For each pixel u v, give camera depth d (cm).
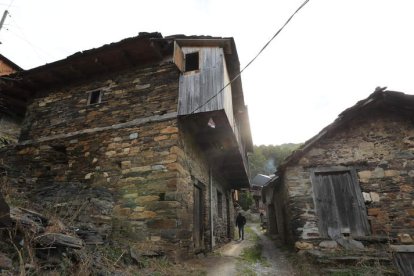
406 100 686
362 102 692
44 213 452
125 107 720
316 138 718
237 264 634
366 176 688
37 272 287
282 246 919
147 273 421
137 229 570
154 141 645
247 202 2692
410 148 689
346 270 545
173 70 717
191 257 620
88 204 548
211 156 929
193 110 650
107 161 671
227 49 727
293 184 717
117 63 761
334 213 674
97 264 363
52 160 743
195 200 744
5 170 691
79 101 793
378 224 645
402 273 557
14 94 905
